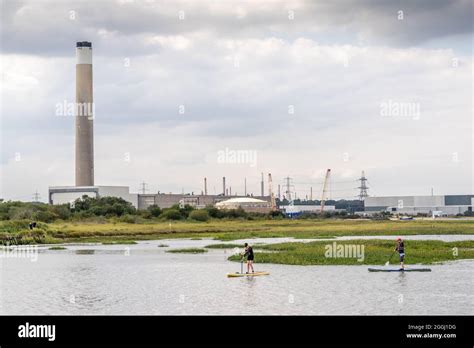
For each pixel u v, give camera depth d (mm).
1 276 75562
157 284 67125
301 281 66500
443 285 62844
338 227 192000
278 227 198500
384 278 68062
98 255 104875
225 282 67375
